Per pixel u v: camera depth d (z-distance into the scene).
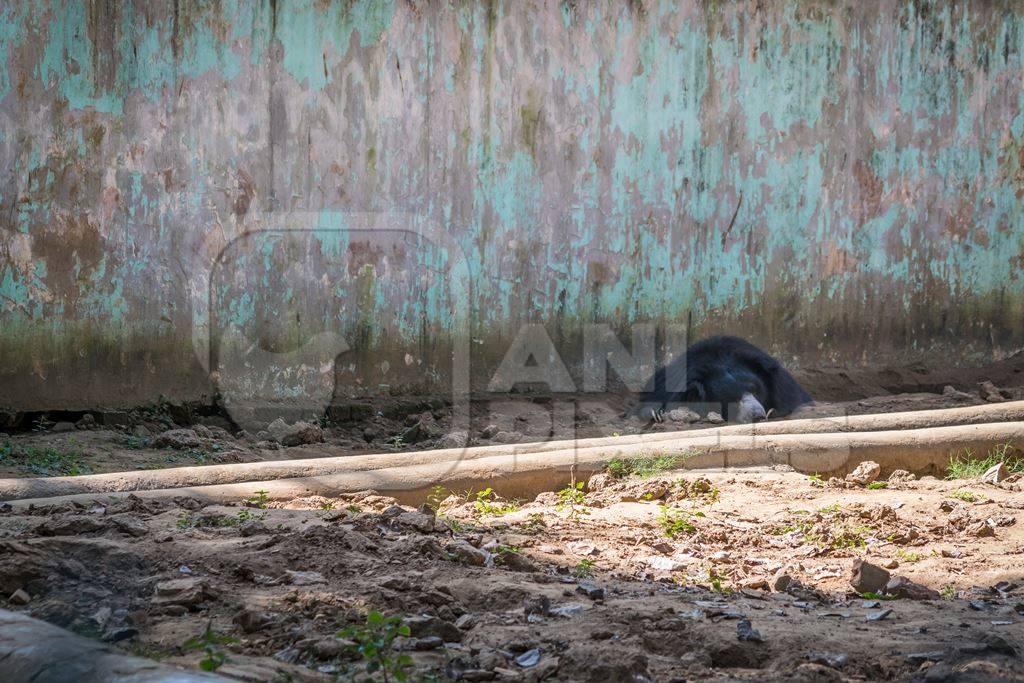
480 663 5.37
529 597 6.39
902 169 17.30
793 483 10.66
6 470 10.52
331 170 15.02
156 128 14.12
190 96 14.27
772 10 16.67
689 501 9.99
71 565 6.54
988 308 17.75
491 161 15.77
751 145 16.77
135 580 6.47
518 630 5.87
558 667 5.26
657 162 16.45
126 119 13.98
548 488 10.74
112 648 4.60
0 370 13.50
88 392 13.93
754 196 16.83
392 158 15.30
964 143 17.52
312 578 6.50
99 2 13.77
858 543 8.59
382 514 8.24
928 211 17.45
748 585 7.21
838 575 7.61
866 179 17.19
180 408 14.30
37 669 4.36
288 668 5.04
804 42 16.81
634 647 5.54
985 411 12.65
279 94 14.70
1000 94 17.58
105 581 6.47
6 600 6.23
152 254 14.19
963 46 17.39
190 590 6.08
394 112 15.25
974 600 6.91
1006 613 6.58
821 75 16.89
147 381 14.22
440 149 15.52
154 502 8.84
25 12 13.46
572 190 16.16
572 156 16.14
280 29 14.63
